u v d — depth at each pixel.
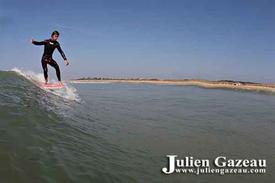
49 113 9.35
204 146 9.31
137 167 6.87
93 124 10.03
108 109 14.65
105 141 8.31
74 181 5.33
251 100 24.34
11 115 7.93
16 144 6.15
